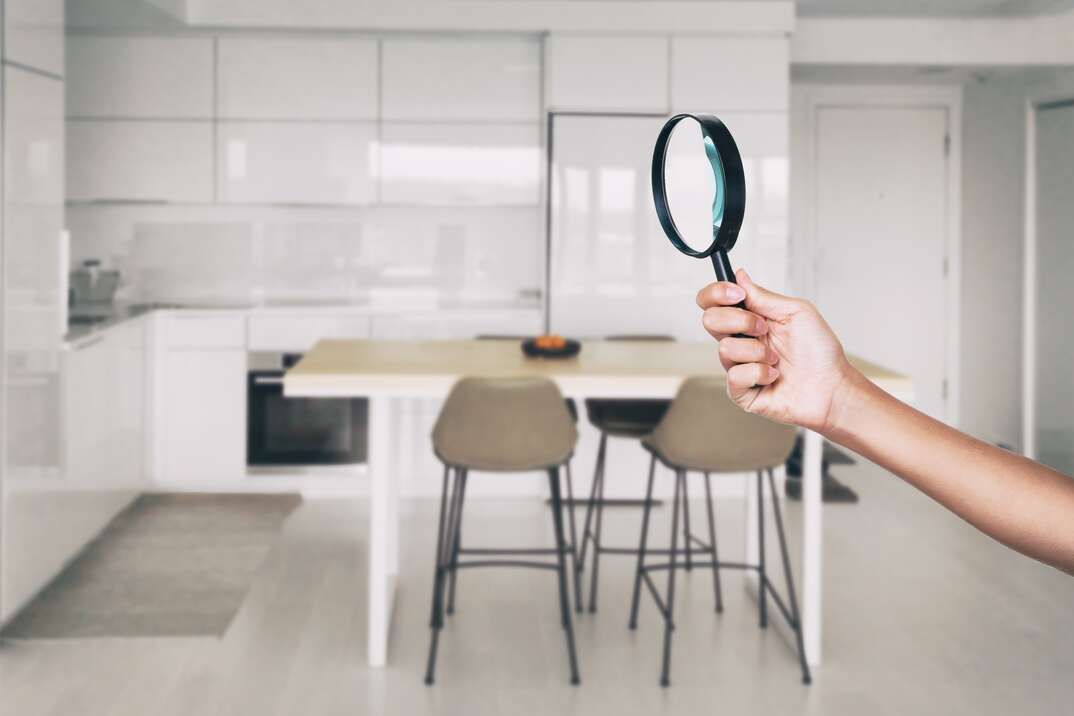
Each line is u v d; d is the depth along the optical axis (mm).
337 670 3240
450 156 5652
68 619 3617
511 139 5656
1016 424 5598
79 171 5555
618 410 3885
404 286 6086
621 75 5305
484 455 3188
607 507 5305
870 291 7035
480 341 4090
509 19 5301
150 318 5285
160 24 5262
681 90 5320
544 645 3461
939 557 4418
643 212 5348
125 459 4945
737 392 772
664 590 4020
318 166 5621
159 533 4676
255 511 5086
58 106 3760
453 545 3555
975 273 6613
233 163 5590
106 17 5117
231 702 3000
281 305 5691
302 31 5449
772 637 3549
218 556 4375
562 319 5375
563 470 5359
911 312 7043
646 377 3260
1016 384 5621
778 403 762
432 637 3221
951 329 7031
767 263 5371
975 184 6605
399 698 3045
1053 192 5199
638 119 5312
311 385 3191
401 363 3477
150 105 5551
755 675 3236
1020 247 5625
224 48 5543
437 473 5473
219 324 5320
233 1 5277
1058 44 5070
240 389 5359
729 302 721
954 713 2969
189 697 3031
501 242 6102
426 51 5590
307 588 4000
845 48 5672
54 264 3822
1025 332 5449
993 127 6168
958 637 3533
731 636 3555
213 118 5570
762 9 5277
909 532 4789
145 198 5590
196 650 3381
